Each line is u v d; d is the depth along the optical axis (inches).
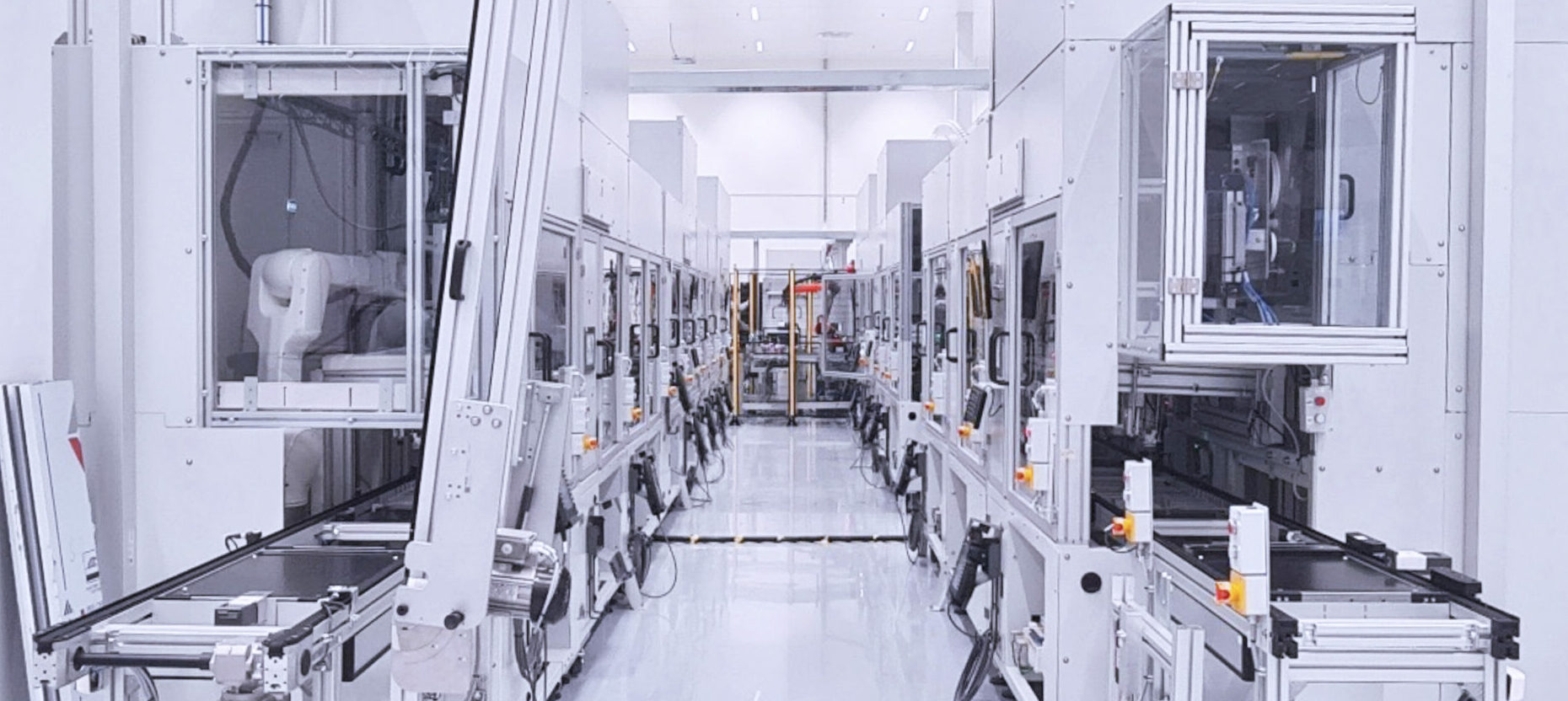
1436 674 72.2
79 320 94.4
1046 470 112.5
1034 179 116.3
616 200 173.8
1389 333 87.9
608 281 172.6
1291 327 88.0
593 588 161.3
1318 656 72.2
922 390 225.1
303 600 75.6
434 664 64.3
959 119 414.9
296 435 110.2
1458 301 104.0
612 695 151.1
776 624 186.2
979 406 148.6
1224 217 99.1
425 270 99.1
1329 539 97.1
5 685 87.0
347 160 104.6
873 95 556.1
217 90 97.1
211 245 97.0
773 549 243.9
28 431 85.6
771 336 510.3
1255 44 87.0
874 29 471.8
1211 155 99.7
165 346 96.7
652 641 176.2
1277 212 98.9
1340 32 85.6
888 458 288.8
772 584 213.6
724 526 268.1
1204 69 86.0
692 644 175.0
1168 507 115.0
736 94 559.2
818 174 561.9
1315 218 96.4
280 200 104.5
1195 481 129.9
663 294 245.3
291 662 65.6
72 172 93.9
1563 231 104.5
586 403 141.6
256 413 97.8
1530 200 104.7
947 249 193.3
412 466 131.0
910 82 345.4
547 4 68.6
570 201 135.3
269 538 93.6
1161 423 138.9
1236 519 73.4
